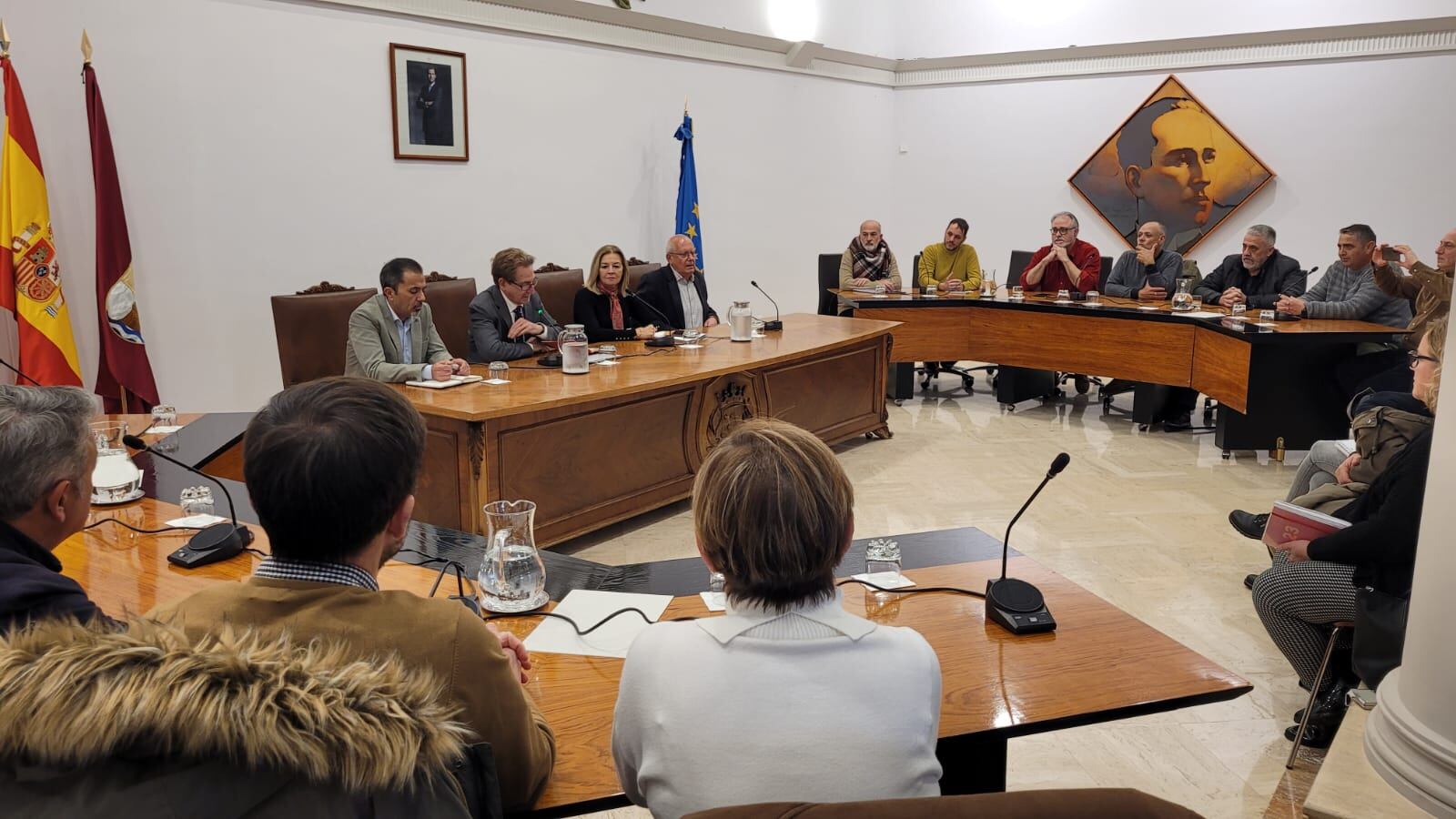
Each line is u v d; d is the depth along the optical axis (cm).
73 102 421
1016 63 796
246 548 195
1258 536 317
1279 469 489
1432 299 328
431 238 557
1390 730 151
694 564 194
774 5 736
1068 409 632
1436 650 144
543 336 443
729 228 749
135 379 425
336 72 502
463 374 371
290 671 79
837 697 102
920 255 696
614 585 183
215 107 461
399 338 382
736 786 100
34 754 71
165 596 172
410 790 84
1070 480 469
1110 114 766
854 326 534
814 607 108
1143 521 407
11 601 118
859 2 802
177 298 460
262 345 493
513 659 145
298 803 77
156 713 71
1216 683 148
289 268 498
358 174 518
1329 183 695
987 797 76
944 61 823
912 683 105
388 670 86
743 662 103
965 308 626
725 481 107
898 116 860
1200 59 725
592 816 214
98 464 224
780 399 463
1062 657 157
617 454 381
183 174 454
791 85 770
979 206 838
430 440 337
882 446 534
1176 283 607
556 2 591
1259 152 715
